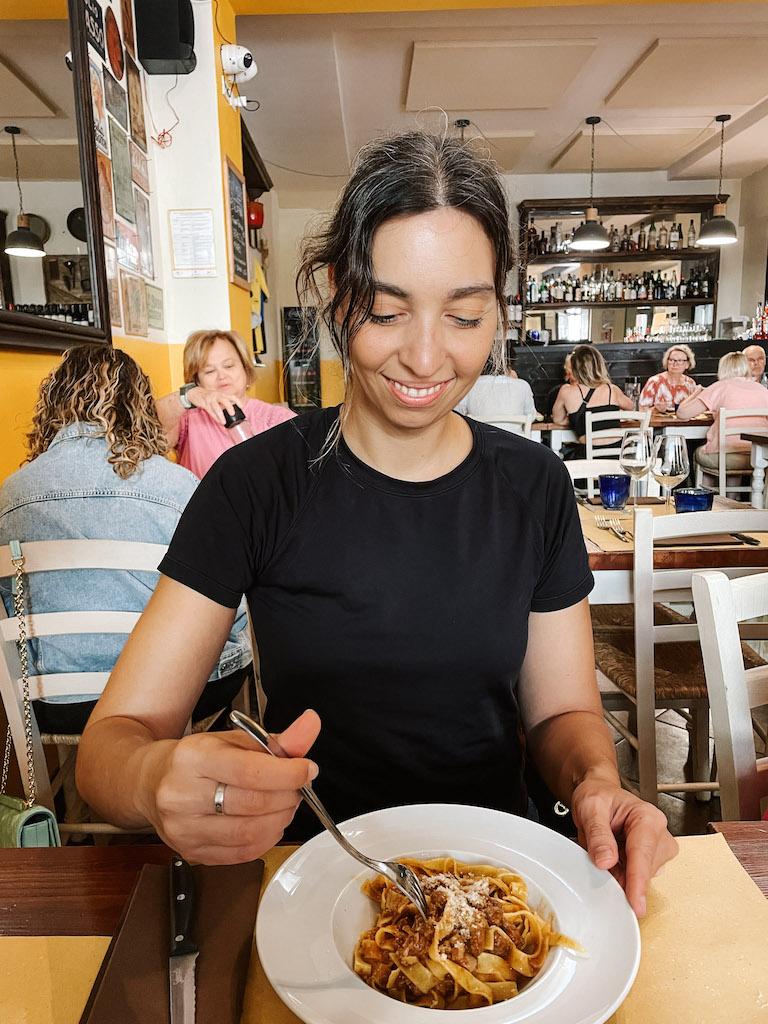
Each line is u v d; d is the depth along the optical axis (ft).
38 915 1.93
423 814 2.16
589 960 1.64
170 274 10.23
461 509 2.77
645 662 5.04
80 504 4.72
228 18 11.20
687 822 5.97
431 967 1.65
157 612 2.67
